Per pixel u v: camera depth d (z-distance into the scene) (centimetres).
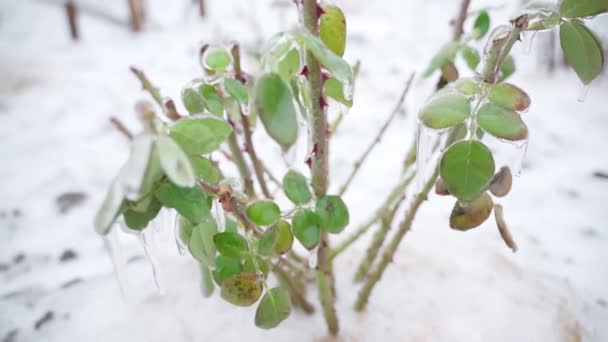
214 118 40
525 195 89
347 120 115
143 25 169
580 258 73
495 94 40
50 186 100
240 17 164
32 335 63
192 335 59
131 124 118
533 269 68
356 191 90
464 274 65
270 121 32
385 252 56
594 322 62
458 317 59
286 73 38
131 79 136
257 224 42
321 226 43
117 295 66
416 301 61
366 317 60
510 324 58
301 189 43
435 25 157
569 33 40
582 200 87
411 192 71
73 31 161
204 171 41
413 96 118
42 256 81
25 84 138
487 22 53
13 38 165
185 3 182
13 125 121
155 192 37
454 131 46
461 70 113
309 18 40
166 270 68
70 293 68
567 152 100
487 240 73
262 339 57
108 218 33
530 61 131
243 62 99
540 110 113
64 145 113
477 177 39
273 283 63
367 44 148
